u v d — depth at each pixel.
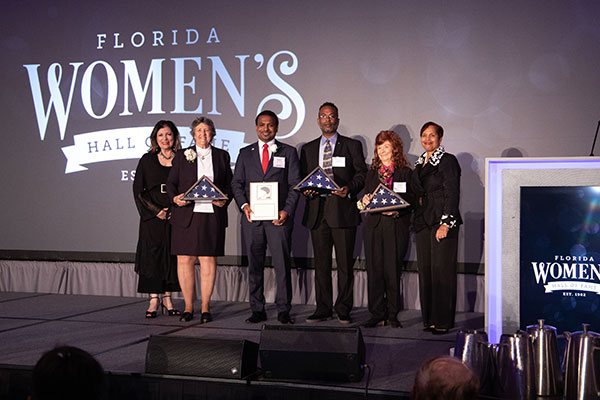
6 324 4.46
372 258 4.50
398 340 3.99
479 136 5.18
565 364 2.74
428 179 4.33
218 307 5.31
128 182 6.01
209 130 4.68
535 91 5.05
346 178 4.66
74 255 6.12
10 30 6.32
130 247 6.00
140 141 5.98
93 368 1.42
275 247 4.59
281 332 2.98
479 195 5.18
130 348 3.67
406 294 5.33
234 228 5.70
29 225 6.26
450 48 5.23
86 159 6.12
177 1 5.89
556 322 3.14
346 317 4.61
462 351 2.80
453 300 4.27
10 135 6.32
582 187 3.13
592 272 3.09
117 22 6.05
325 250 4.69
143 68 5.98
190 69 5.86
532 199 3.21
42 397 1.39
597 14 4.91
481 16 5.17
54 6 6.21
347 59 5.46
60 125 6.20
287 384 2.92
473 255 5.19
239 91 5.73
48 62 6.23
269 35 5.65
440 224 4.20
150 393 2.91
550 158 3.18
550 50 5.02
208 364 3.01
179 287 4.85
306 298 5.52
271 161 4.64
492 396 2.74
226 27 5.76
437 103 5.26
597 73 4.92
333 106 4.70
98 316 4.82
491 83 5.15
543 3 5.03
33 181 6.26
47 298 5.78
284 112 5.61
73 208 6.15
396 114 5.35
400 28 5.34
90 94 6.12
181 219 4.57
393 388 2.86
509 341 2.71
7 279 6.26
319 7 5.53
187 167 4.65
